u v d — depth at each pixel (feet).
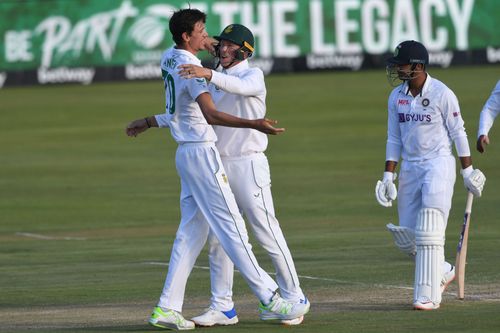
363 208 187.52
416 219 98.43
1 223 183.73
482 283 107.86
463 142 96.37
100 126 331.36
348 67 428.15
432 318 88.94
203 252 141.79
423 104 96.43
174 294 87.61
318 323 88.43
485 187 206.08
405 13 429.38
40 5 400.47
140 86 401.70
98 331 87.25
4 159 278.46
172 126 87.66
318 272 119.14
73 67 404.77
